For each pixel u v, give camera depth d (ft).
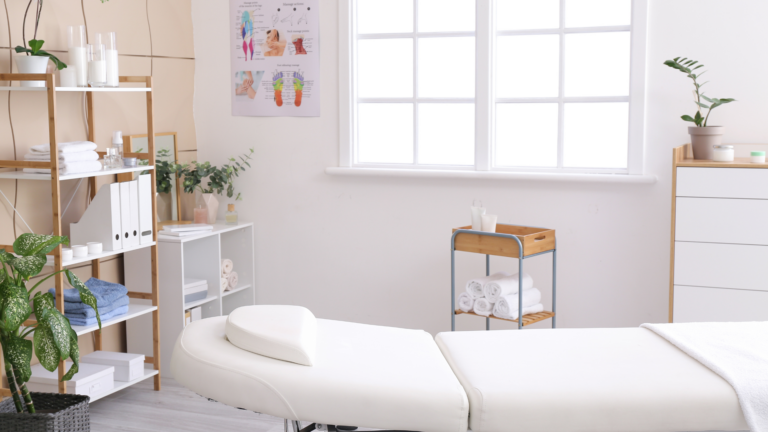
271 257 13.35
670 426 5.91
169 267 11.32
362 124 12.94
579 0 11.50
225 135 13.35
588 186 11.27
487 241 10.34
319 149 12.80
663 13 10.65
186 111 13.21
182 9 13.00
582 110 11.71
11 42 9.64
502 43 12.01
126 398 10.67
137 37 11.92
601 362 6.59
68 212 10.68
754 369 6.20
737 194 9.27
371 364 6.52
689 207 9.54
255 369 6.28
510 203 11.73
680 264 9.66
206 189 13.08
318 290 13.12
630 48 10.86
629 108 10.95
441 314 12.35
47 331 7.52
